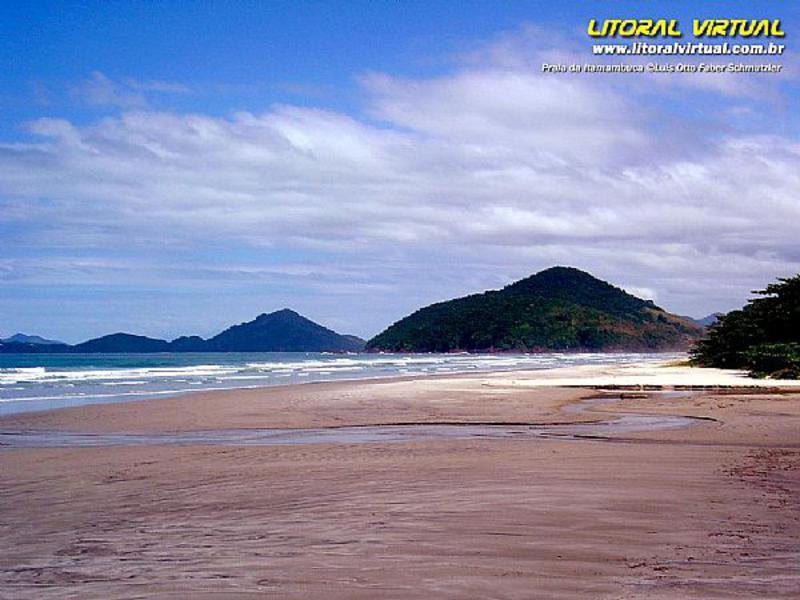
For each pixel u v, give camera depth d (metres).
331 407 24.75
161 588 5.27
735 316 62.75
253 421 20.52
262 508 8.25
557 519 7.34
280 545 6.49
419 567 5.66
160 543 6.73
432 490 9.05
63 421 20.62
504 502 8.22
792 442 14.92
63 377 50.91
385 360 121.00
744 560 5.82
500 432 17.56
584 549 6.18
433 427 18.92
